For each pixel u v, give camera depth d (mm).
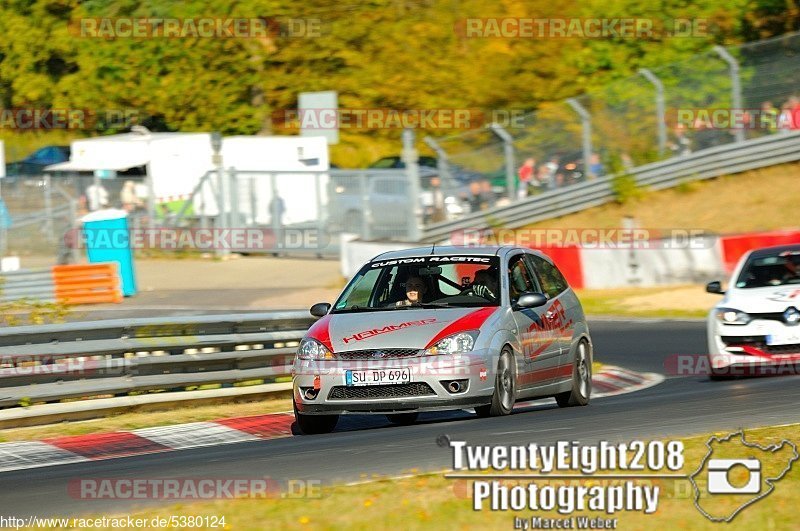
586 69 139500
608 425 35031
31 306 65938
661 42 137625
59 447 37625
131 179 110812
